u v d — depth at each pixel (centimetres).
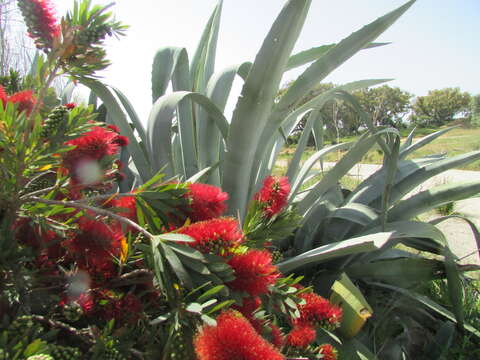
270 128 262
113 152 92
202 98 231
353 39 236
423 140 324
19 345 60
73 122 79
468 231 557
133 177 307
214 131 267
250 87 215
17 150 76
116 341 75
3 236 76
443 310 245
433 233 232
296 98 252
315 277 275
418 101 4909
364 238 211
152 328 80
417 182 304
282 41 204
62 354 68
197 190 98
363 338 228
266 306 99
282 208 121
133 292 94
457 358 223
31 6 76
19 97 105
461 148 2256
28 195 81
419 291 287
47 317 81
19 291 77
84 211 84
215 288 73
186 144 273
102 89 216
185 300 78
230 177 241
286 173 324
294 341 107
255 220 116
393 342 229
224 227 84
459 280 235
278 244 304
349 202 322
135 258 96
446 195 279
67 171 91
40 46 79
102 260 86
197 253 76
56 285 89
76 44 75
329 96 302
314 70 244
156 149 212
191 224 90
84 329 82
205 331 69
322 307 107
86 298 84
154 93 258
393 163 258
